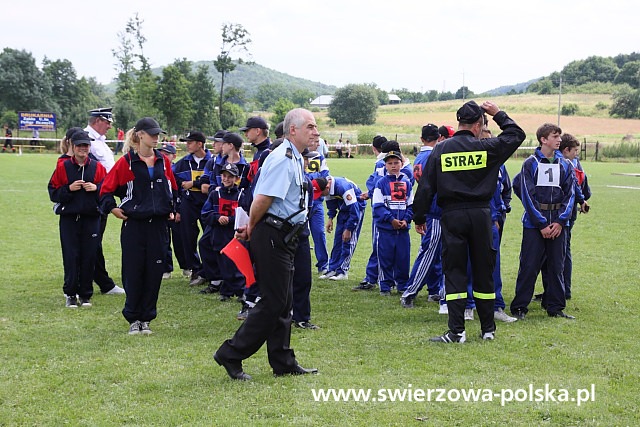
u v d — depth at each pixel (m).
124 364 5.66
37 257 10.81
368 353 6.04
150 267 6.70
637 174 32.19
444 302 7.62
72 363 5.69
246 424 4.38
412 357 5.91
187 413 4.57
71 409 4.66
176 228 9.72
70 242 7.72
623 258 11.04
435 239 7.70
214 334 6.73
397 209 8.54
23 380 5.26
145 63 76.25
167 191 6.76
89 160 7.80
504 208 7.61
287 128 5.20
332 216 10.12
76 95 86.81
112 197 6.62
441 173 6.38
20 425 4.41
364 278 9.40
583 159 49.06
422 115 100.94
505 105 103.19
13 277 9.35
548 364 5.71
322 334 6.72
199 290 8.92
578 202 8.18
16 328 6.87
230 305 8.09
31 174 27.03
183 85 60.16
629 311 7.68
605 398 4.89
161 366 5.61
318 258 9.98
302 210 5.24
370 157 50.84
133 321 6.75
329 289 9.05
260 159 6.70
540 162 7.29
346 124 93.50
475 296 6.52
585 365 5.68
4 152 45.69
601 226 14.78
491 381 5.24
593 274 9.78
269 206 5.13
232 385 5.13
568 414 4.58
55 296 8.32
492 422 4.46
